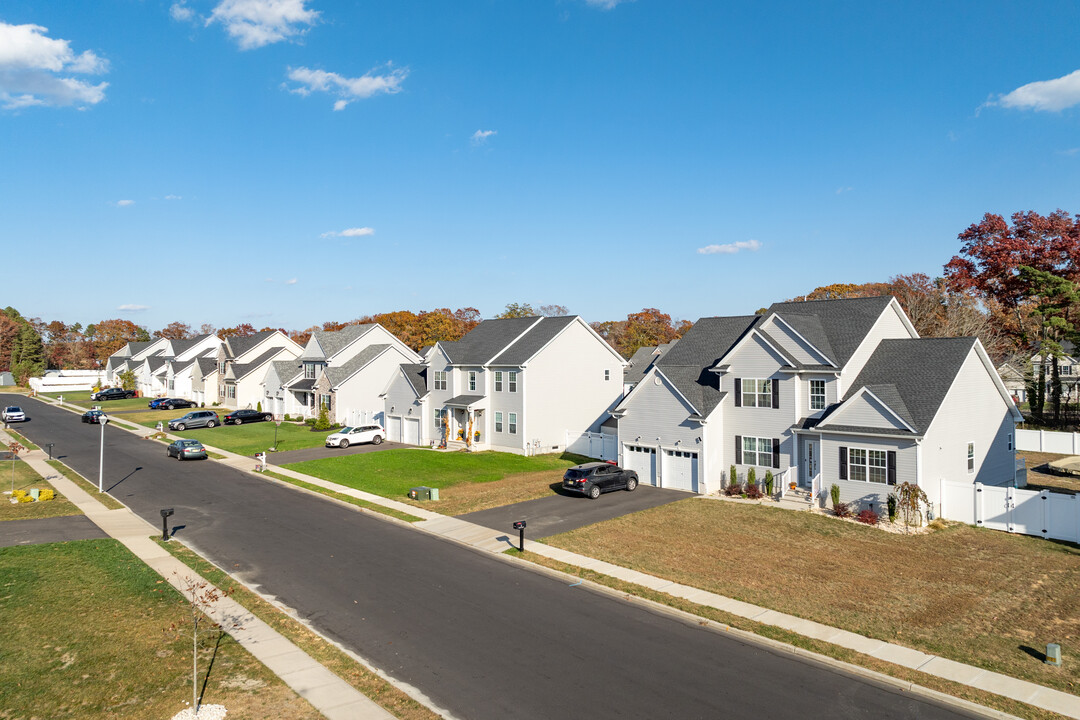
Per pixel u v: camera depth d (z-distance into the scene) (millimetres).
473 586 20359
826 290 92875
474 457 45031
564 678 14289
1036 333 59062
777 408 32812
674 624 17531
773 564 22469
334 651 15523
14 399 97625
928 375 30031
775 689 13961
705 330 41312
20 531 25750
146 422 65125
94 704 12781
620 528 27203
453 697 13398
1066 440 46875
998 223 57469
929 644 16219
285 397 70375
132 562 21875
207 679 13953
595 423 50531
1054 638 16656
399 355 65688
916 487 26656
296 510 30641
